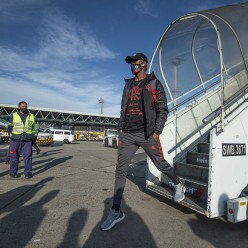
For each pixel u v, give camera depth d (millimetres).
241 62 4617
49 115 44406
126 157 3395
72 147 20203
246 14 4707
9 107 37000
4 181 5723
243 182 3430
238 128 3410
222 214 3234
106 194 4801
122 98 3570
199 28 5109
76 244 2748
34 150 14898
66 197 4520
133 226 3299
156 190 4273
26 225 3211
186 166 4398
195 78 5387
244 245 2834
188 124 5223
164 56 5062
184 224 3408
